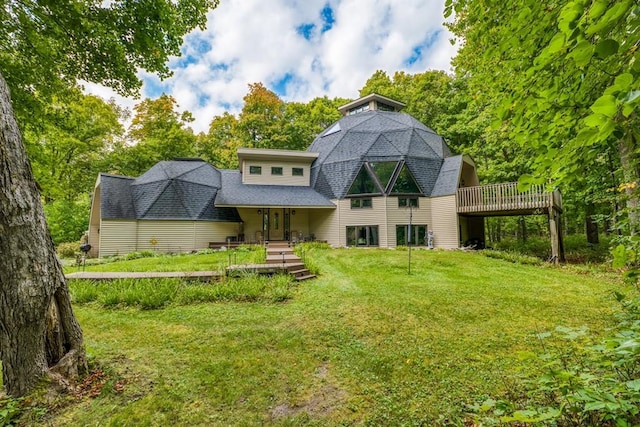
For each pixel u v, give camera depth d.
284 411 3.19
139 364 4.15
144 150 24.44
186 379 3.78
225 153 29.45
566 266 11.52
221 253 15.37
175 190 18.09
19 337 3.13
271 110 29.16
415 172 17.92
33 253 3.13
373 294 7.49
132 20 6.12
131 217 16.70
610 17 1.34
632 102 1.32
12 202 2.95
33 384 3.19
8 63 5.88
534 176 2.38
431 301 6.82
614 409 1.47
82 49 6.21
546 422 2.10
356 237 18.42
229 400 3.37
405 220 17.64
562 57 2.01
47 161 8.30
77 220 22.53
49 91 6.70
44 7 5.43
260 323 5.77
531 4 2.22
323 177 20.41
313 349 4.61
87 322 5.86
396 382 3.64
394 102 24.55
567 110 2.22
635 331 2.11
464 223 18.02
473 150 21.14
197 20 7.23
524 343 4.56
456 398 3.25
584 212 17.22
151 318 6.10
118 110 25.02
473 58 8.57
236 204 17.66
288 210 20.89
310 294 7.68
